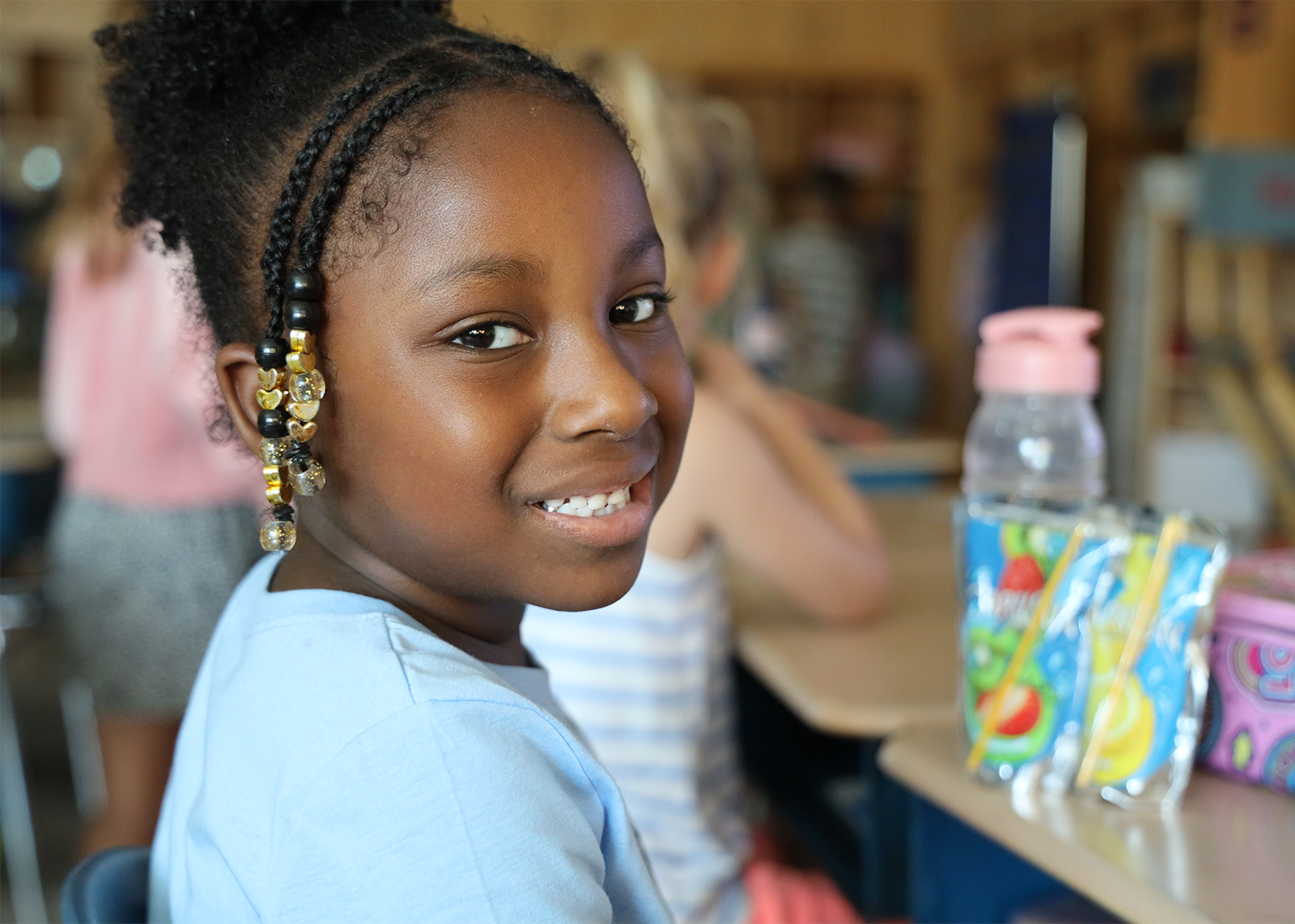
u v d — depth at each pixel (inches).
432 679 19.7
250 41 22.1
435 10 26.6
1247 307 116.1
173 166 23.4
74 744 105.3
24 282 142.8
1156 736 29.0
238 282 22.4
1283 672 29.8
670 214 49.3
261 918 19.1
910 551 68.5
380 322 19.6
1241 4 101.3
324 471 21.0
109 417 69.2
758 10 190.5
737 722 63.5
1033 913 33.9
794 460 61.1
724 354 62.9
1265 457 107.2
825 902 41.0
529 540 20.4
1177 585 29.0
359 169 19.7
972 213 193.6
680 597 42.1
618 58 51.4
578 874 19.3
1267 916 23.8
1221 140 104.0
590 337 19.9
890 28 195.9
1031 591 30.4
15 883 83.2
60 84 165.9
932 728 37.2
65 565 71.7
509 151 19.5
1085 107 157.9
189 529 69.4
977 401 181.2
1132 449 123.1
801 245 162.6
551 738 20.6
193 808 21.9
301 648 21.0
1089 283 156.9
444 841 18.4
